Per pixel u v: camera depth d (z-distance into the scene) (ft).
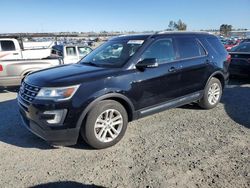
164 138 16.40
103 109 14.74
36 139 16.57
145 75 16.42
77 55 41.70
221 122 18.95
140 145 15.51
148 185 11.64
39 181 12.10
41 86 14.25
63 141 14.16
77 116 13.99
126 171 12.78
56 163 13.64
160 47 17.87
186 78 19.06
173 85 18.22
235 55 32.12
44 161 13.85
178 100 18.88
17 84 29.71
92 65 17.28
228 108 22.11
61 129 13.87
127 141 16.08
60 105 13.67
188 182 11.80
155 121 19.27
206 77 20.67
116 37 20.06
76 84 14.02
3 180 12.19
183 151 14.65
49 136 13.94
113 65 16.42
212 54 21.30
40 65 30.60
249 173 12.40
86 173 12.68
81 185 11.77
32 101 14.23
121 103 15.92
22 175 12.59
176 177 12.19
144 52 16.81
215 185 11.55
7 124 19.22
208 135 16.74
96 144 14.80
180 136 16.66
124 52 17.26
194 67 19.49
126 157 14.14
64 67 17.43
